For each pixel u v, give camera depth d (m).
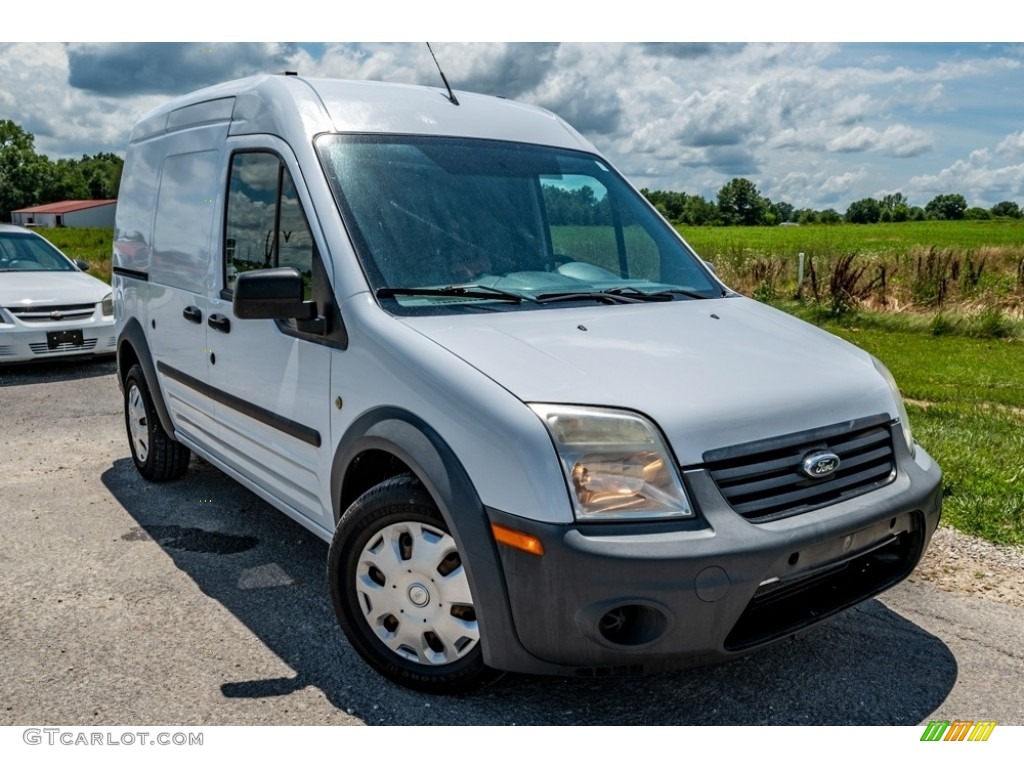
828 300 14.82
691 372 2.99
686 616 2.60
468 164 3.92
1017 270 14.80
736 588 2.62
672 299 3.84
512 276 3.63
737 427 2.81
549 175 4.13
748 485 2.78
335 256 3.40
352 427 3.23
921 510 3.15
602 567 2.56
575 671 2.72
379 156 3.73
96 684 3.24
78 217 107.69
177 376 4.84
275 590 4.05
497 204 3.84
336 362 3.37
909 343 12.37
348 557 3.25
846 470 3.05
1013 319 12.98
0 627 3.67
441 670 3.10
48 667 3.35
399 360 3.06
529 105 4.69
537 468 2.64
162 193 5.09
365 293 3.30
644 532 2.63
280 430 3.80
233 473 4.43
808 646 3.56
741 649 2.77
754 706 3.14
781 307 15.10
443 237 3.60
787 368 3.17
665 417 2.74
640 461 2.67
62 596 3.97
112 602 3.91
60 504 5.23
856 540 2.93
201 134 4.63
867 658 3.47
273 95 3.97
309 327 3.42
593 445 2.66
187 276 4.64
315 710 3.08
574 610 2.61
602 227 4.11
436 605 3.05
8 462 6.14
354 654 3.47
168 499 5.32
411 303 3.31
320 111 3.80
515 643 2.75
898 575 3.22
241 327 4.02
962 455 5.81
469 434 2.79
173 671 3.33
